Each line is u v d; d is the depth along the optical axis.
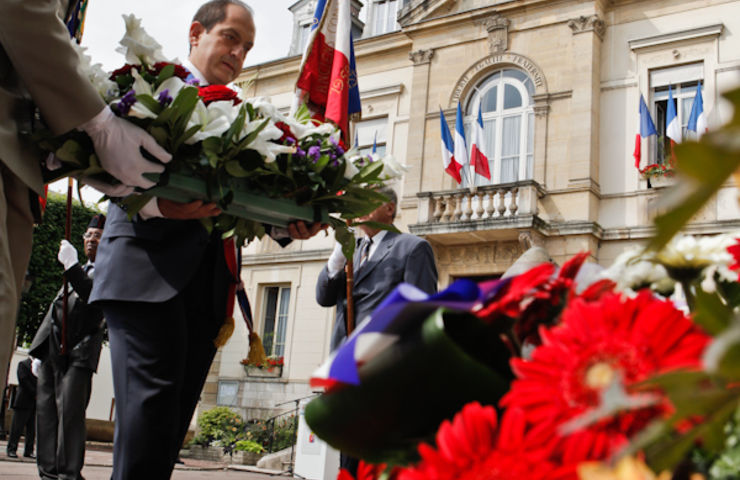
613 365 0.48
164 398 2.33
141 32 2.04
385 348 0.68
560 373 0.50
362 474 0.81
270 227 2.65
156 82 2.01
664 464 0.46
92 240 5.05
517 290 0.65
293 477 9.53
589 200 14.26
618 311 0.51
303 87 4.27
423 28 16.72
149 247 2.42
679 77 14.41
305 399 13.38
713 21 14.23
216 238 2.69
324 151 2.29
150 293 2.36
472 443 0.50
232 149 2.03
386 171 2.38
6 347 1.70
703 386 0.40
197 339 2.70
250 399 17.22
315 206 2.33
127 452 2.29
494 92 15.95
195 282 2.66
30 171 1.82
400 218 16.16
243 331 17.86
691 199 0.28
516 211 14.54
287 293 17.97
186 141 1.98
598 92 14.93
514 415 0.49
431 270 3.76
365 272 3.79
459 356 0.64
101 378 23.09
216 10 2.87
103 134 1.86
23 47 1.71
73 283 4.57
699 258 0.74
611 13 15.20
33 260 17.09
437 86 16.45
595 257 14.27
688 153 0.27
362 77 17.73
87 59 1.99
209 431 15.75
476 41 16.22
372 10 19.80
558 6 15.37
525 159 15.28
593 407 0.48
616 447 0.47
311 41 4.28
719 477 0.52
